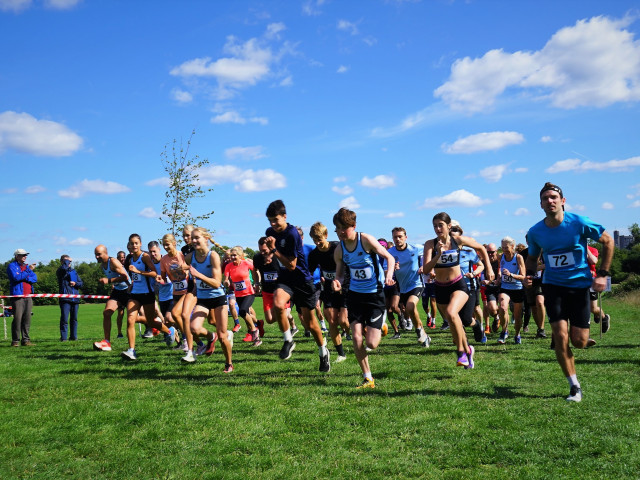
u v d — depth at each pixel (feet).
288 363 27.12
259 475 12.34
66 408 18.22
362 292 20.80
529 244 19.07
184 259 26.18
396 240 31.86
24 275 39.83
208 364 27.04
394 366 25.18
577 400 17.46
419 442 14.11
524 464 12.55
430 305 46.96
